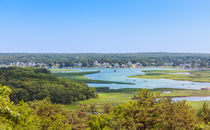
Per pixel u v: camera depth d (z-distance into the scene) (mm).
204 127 47781
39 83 167500
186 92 168750
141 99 50781
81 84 185875
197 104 122750
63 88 159000
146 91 52562
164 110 47469
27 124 24547
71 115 74000
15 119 22406
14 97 137750
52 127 48594
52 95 148250
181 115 45625
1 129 19281
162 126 45281
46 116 58031
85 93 156500
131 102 56188
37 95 144125
